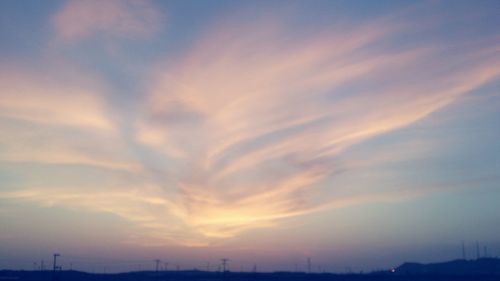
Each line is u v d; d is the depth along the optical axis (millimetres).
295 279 109938
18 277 100688
